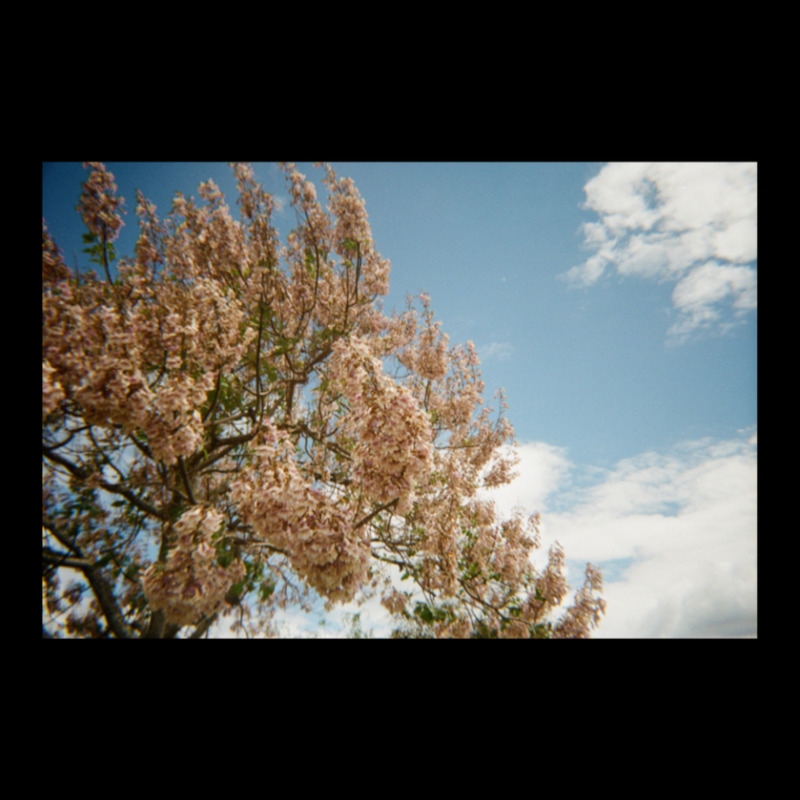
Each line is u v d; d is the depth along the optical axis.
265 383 3.25
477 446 4.34
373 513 2.09
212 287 2.52
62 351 1.80
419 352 4.49
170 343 2.22
